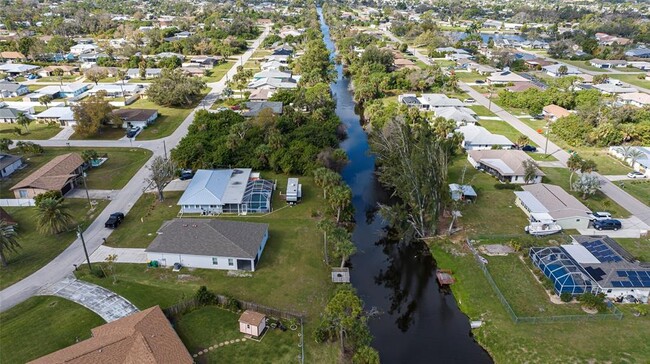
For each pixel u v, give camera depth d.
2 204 84.00
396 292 66.50
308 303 59.88
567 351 52.06
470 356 54.25
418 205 77.12
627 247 73.44
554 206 81.94
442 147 82.19
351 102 165.00
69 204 84.31
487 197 91.38
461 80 192.38
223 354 50.41
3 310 56.06
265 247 71.88
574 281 60.81
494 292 63.47
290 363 49.69
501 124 136.38
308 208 84.56
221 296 57.56
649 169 100.12
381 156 97.75
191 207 81.62
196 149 98.88
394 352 54.81
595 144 119.25
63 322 53.75
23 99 152.62
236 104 147.38
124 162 104.56
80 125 118.69
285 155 97.81
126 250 70.19
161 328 50.34
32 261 66.75
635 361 50.19
